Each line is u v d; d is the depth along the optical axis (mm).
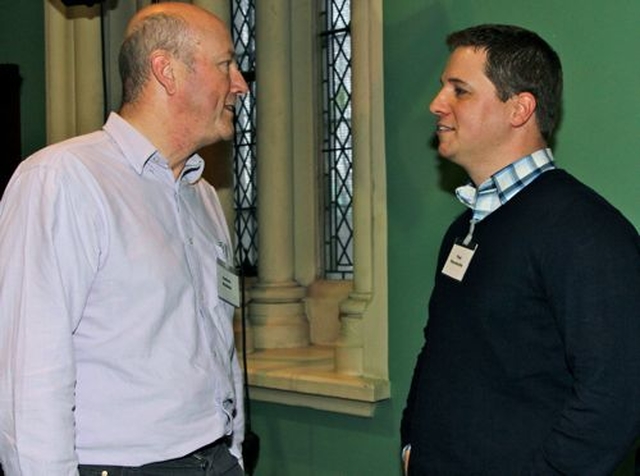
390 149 2867
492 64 1783
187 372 1767
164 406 1731
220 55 1853
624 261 1578
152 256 1741
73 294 1649
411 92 2801
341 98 3449
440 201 2736
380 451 2912
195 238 1916
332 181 3492
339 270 3486
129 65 1843
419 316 2803
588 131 2418
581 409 1547
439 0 2717
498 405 1676
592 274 1570
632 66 2332
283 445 3193
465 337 1729
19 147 4023
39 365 1580
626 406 1533
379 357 2904
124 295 1710
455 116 1821
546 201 1674
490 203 1776
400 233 2848
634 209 2340
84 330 1696
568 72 2451
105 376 1705
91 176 1703
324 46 3504
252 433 3115
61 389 1593
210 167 3432
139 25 1838
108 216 1700
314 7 3506
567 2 2445
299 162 3529
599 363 1541
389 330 2881
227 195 3469
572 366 1590
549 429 1633
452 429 1722
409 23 2797
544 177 1725
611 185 2381
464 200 1878
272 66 3455
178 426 1749
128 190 1766
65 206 1649
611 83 2373
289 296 3482
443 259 1930
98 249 1687
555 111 1828
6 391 1604
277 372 3104
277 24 3453
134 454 1711
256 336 3455
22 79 4020
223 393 1854
